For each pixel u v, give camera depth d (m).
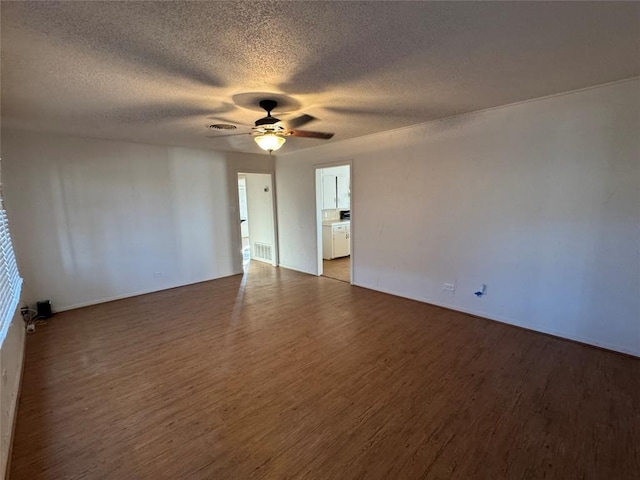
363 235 4.83
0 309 1.98
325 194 6.85
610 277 2.79
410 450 1.82
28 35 1.61
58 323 3.73
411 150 4.05
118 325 3.66
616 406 2.14
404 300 4.33
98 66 2.01
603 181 2.74
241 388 2.43
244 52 1.87
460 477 1.64
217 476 1.68
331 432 1.97
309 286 5.12
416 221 4.13
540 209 3.10
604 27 1.68
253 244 7.23
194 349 3.06
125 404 2.27
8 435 1.86
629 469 1.66
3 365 2.03
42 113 3.01
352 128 4.02
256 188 6.88
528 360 2.73
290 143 4.95
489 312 3.60
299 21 1.56
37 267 3.90
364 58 1.99
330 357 2.86
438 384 2.43
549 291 3.15
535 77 2.41
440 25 1.63
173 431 2.00
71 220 4.13
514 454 1.77
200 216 5.42
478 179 3.49
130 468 1.73
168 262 5.09
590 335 2.95
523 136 3.12
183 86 2.38
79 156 4.15
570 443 1.84
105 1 1.34
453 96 2.82
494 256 3.48
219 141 4.61
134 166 4.64
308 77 2.27
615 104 2.60
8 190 3.65
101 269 4.43
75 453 1.84
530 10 1.50
